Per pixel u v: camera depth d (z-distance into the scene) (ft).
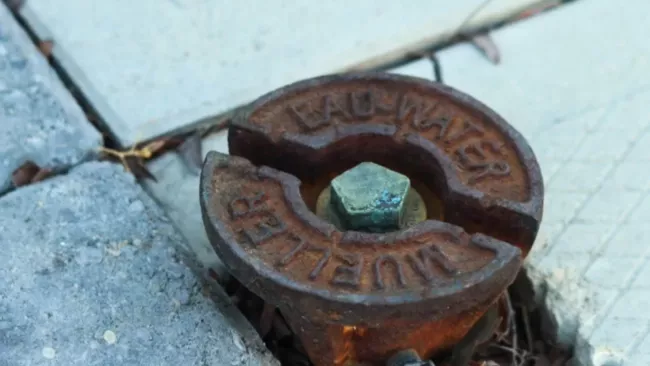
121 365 1.37
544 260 1.49
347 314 1.28
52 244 1.45
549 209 1.53
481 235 1.32
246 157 1.44
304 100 1.45
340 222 1.38
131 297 1.42
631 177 1.56
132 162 1.59
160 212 1.50
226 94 1.66
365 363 1.38
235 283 1.49
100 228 1.47
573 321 1.45
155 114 1.64
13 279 1.42
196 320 1.40
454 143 1.41
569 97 1.66
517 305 1.50
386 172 1.38
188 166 1.60
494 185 1.38
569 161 1.58
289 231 1.33
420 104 1.45
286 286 1.28
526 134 1.61
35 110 1.58
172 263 1.45
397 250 1.32
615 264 1.48
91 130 1.58
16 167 1.53
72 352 1.38
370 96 1.45
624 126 1.62
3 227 1.46
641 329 1.43
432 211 1.41
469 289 1.28
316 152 1.40
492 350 1.47
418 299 1.27
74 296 1.41
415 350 1.36
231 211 1.35
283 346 1.46
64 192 1.50
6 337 1.38
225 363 1.38
